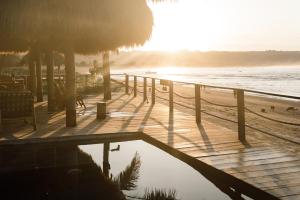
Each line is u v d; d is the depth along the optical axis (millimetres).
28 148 7234
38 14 6316
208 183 5703
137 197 5277
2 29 6395
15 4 6293
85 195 5418
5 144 7078
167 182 5773
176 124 9133
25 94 7934
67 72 8375
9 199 5230
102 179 6043
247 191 4914
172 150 6828
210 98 23188
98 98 15508
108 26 7102
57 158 7066
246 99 24781
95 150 7637
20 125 8742
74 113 8570
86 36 8195
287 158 6094
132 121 9492
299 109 17391
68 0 6551
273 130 10023
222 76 81125
